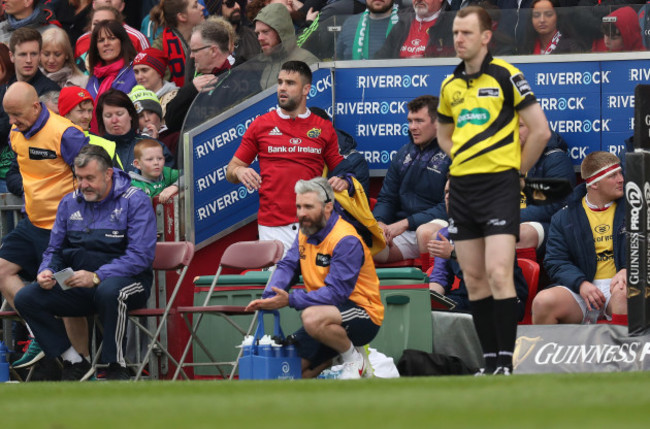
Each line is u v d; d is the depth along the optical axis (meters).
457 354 28.81
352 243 25.42
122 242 28.89
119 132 33.84
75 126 30.91
